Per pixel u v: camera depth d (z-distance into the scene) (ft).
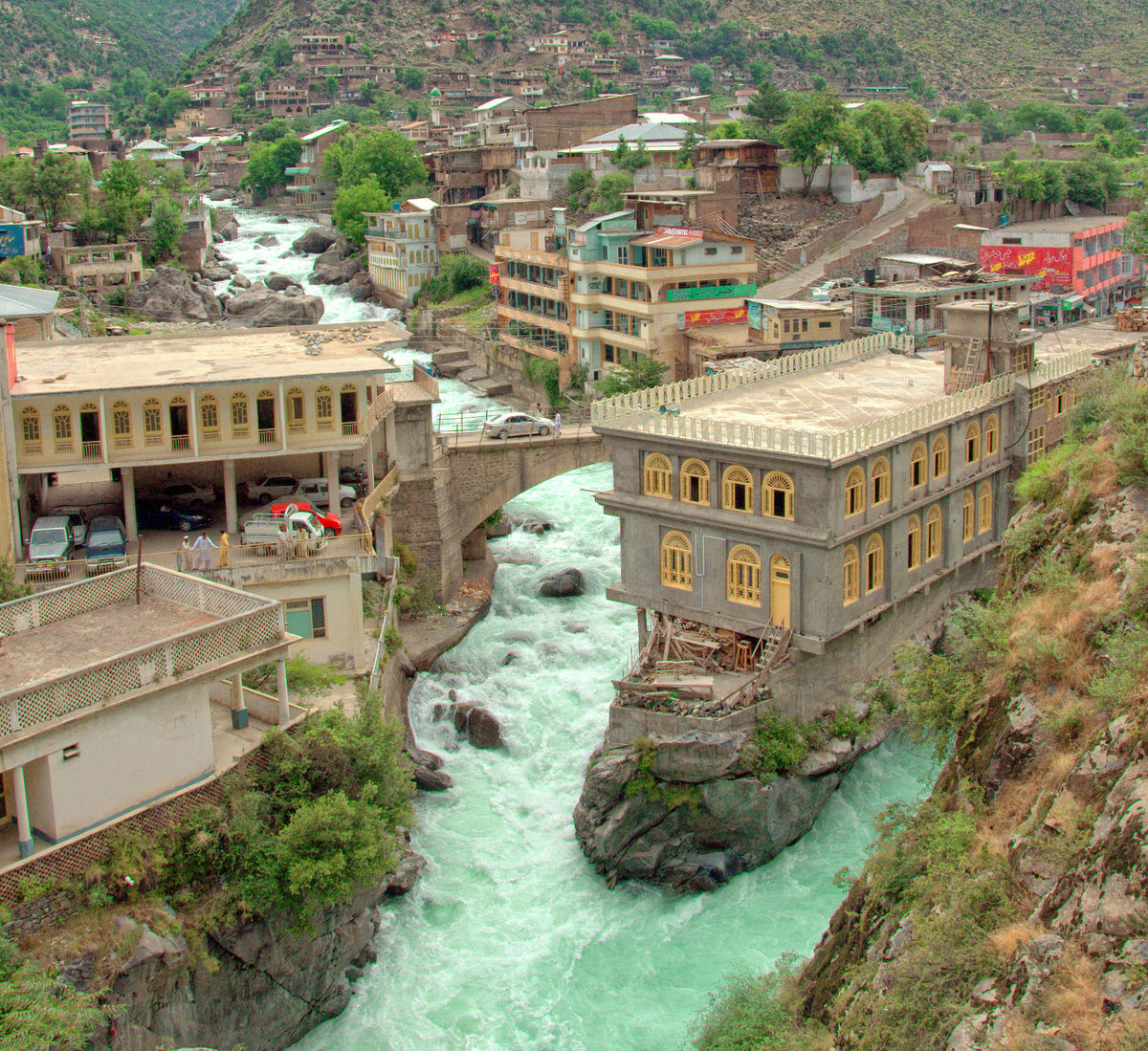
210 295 395.34
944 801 98.78
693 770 133.59
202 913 101.55
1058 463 133.18
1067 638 96.27
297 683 133.18
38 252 387.34
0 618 111.75
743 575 148.77
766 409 167.43
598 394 299.38
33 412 143.43
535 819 144.25
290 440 152.35
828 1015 92.89
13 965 88.99
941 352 214.69
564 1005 115.65
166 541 152.87
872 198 395.14
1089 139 538.47
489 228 436.76
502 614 193.06
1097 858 71.15
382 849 111.86
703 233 300.20
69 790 98.58
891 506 150.51
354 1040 111.24
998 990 71.77
